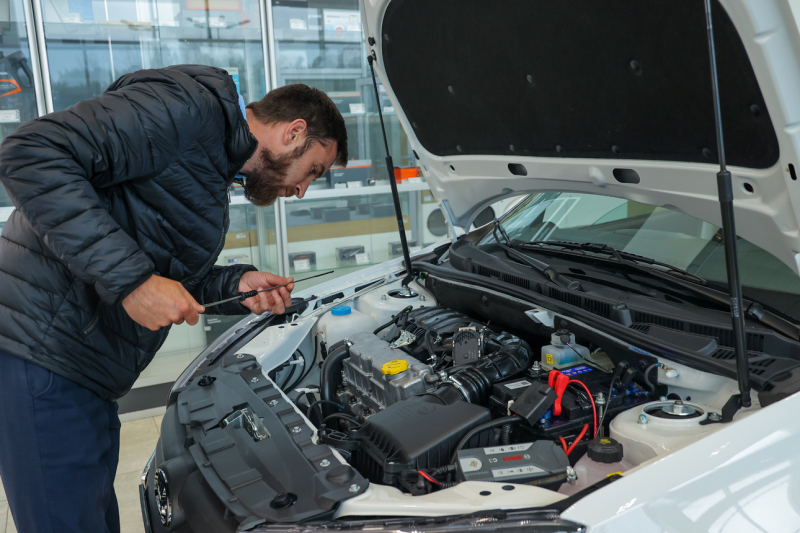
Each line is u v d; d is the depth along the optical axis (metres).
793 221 1.23
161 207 1.41
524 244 2.12
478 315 2.03
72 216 1.18
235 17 3.83
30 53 3.31
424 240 4.73
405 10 1.63
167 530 1.38
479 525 0.97
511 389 1.46
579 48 1.36
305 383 2.13
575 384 1.45
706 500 1.00
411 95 1.93
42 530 1.44
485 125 1.80
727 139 1.26
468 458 1.20
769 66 1.04
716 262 1.58
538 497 1.05
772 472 1.06
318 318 2.15
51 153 1.16
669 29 1.16
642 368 1.40
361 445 1.38
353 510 1.09
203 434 1.37
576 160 1.67
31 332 1.37
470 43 1.57
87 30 3.51
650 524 0.96
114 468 1.68
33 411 1.39
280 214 4.11
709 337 1.36
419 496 1.11
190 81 1.34
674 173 1.44
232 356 1.81
